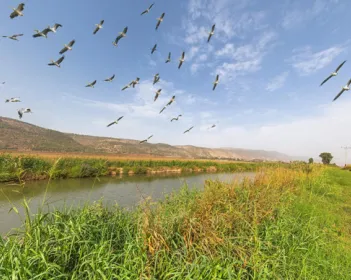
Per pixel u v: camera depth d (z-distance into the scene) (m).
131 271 3.41
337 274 4.14
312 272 4.07
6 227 8.40
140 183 21.86
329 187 12.66
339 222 7.38
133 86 8.64
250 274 3.64
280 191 9.14
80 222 4.48
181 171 39.22
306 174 15.41
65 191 16.27
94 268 3.30
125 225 5.11
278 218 5.80
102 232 4.29
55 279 3.09
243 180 8.38
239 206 5.86
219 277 3.33
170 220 4.58
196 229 4.35
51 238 3.94
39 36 6.86
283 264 3.95
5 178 17.27
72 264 3.70
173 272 3.38
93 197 13.96
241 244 4.24
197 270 3.37
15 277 2.75
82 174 23.59
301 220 6.39
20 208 10.75
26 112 7.46
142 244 3.89
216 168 42.50
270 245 4.38
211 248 4.02
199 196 6.89
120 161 35.19
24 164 19.59
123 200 12.81
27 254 3.25
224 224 4.77
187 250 3.84
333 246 5.33
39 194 14.84
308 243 5.04
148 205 5.30
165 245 3.82
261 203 6.26
